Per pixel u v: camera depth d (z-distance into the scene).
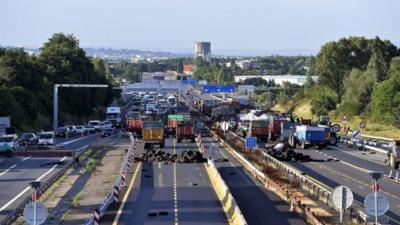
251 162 79.50
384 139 125.12
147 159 85.69
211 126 154.62
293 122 126.88
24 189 63.53
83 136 136.75
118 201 55.09
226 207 51.50
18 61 155.75
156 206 52.78
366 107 174.38
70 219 48.38
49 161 87.94
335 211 48.44
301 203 50.50
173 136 129.25
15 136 104.31
